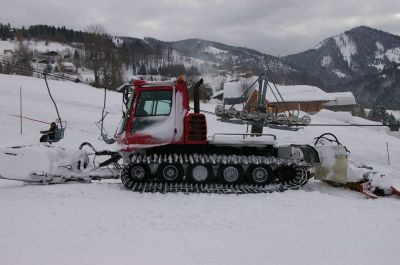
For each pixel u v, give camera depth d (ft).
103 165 37.86
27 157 34.32
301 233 22.09
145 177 33.27
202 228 22.88
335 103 227.81
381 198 31.55
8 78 133.90
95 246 19.81
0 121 78.02
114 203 28.25
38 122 80.59
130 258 18.17
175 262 17.74
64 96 111.96
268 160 33.32
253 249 19.47
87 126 82.33
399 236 21.62
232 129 88.43
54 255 18.56
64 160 35.99
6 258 18.19
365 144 89.76
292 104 174.60
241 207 27.22
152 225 23.32
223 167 33.12
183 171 33.14
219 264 17.54
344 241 20.75
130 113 33.94
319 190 35.09
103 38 225.56
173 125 33.53
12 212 25.81
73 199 29.22
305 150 34.63
